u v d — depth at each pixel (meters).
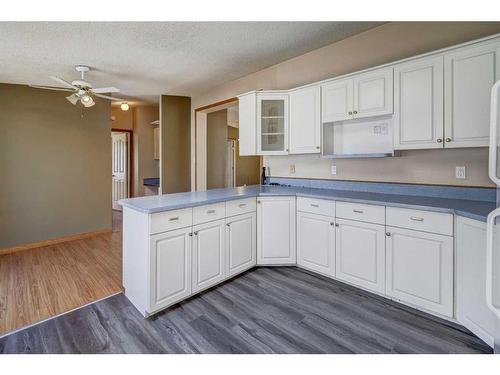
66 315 2.18
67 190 4.36
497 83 1.52
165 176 4.87
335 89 2.85
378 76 2.52
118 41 2.77
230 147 8.09
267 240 3.04
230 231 2.73
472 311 1.83
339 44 3.06
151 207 2.08
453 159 2.42
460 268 1.91
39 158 4.08
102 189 4.74
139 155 6.42
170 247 2.20
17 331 1.98
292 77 3.50
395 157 2.76
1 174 3.78
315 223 2.82
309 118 3.09
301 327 2.01
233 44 3.00
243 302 2.36
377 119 2.80
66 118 4.32
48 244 4.15
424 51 2.53
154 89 4.59
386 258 2.30
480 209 1.91
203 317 2.15
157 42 2.84
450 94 2.12
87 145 4.55
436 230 2.03
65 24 2.43
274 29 2.72
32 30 2.51
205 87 4.52
